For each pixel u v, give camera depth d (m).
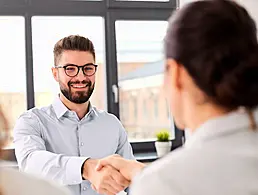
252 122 0.66
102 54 3.24
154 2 3.31
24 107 3.03
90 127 2.04
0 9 2.99
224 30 0.65
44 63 3.05
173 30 0.69
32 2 3.05
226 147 0.64
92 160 1.50
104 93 3.24
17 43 3.03
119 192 1.43
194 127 0.71
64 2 3.13
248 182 0.59
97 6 3.20
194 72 0.67
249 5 2.67
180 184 0.61
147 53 3.32
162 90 0.78
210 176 0.61
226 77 0.64
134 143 3.24
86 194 1.88
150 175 0.65
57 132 1.99
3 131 0.70
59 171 1.56
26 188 0.71
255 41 0.68
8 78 3.00
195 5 0.69
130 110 3.27
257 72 0.65
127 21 3.28
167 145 3.07
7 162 0.72
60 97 2.05
